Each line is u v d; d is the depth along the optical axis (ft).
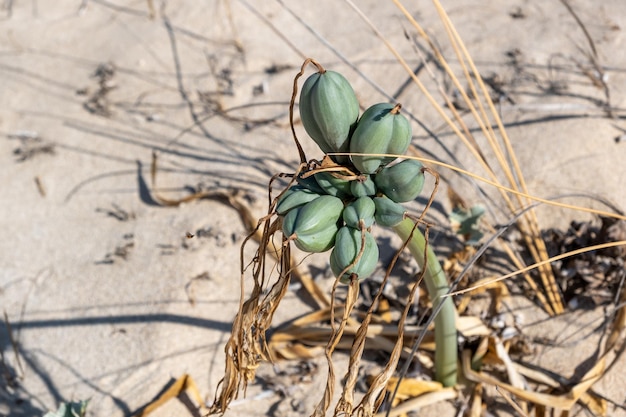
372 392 1.40
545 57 2.38
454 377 1.74
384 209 1.34
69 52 2.79
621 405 1.71
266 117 2.40
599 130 2.10
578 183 2.01
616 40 2.41
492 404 1.75
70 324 1.98
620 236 1.82
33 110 2.58
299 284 1.97
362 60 2.52
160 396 1.83
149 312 1.96
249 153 2.29
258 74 2.56
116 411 1.82
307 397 1.80
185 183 2.24
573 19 2.52
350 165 1.37
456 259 1.93
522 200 1.97
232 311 1.95
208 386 1.83
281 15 2.79
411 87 2.38
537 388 1.76
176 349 1.89
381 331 1.82
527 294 1.88
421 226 1.99
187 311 1.95
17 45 2.86
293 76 2.52
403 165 1.33
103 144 2.42
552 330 1.83
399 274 1.95
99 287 2.03
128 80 2.63
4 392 1.90
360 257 1.30
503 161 1.78
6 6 3.07
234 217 2.11
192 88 2.55
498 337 1.82
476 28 2.56
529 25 2.53
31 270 2.11
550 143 2.09
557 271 1.87
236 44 2.67
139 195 2.24
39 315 2.01
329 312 1.88
